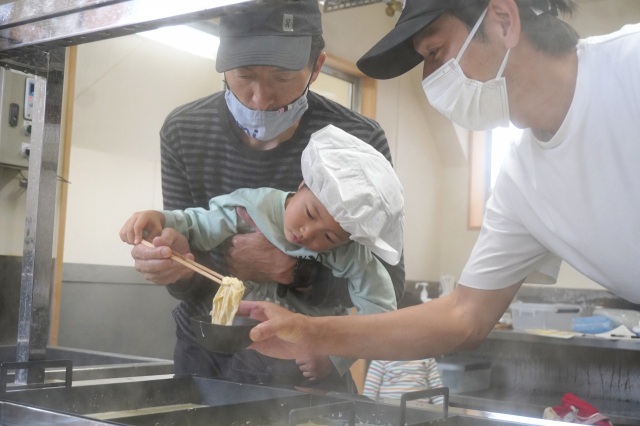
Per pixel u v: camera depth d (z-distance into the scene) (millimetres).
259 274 1801
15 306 3213
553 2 1483
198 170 1951
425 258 6656
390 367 3404
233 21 1655
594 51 1448
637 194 1454
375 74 1529
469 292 1729
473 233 6637
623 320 4715
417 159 6480
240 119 1786
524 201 1649
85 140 5008
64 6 1432
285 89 1695
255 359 1852
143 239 1688
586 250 1599
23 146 3238
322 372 1771
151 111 5418
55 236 3652
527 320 5062
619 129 1427
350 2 3840
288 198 1831
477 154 6637
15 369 1502
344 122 1937
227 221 1830
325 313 1894
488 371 4844
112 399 1494
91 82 4887
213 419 1357
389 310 1822
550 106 1493
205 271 1561
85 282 4594
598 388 4535
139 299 4949
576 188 1532
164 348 5129
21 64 1621
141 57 5055
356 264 1785
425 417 1359
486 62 1436
